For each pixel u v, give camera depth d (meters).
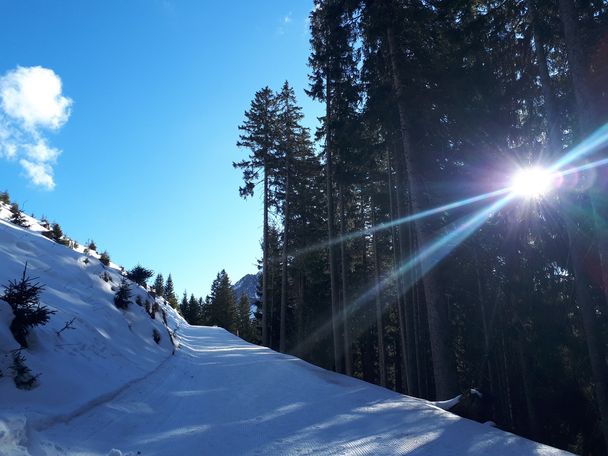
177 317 38.62
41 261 12.53
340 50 15.27
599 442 13.85
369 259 32.97
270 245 38.72
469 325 17.97
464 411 8.84
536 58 12.47
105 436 5.80
